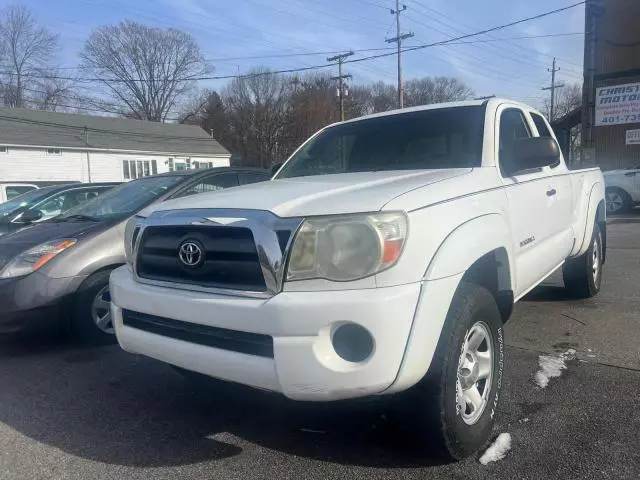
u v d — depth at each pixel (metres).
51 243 4.93
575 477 2.75
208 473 2.93
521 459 2.93
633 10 21.12
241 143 74.81
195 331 2.85
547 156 3.75
